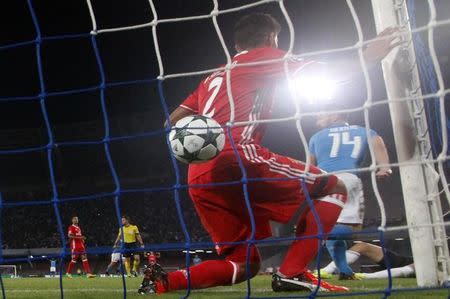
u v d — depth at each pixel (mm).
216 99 3930
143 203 33281
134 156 33500
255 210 3744
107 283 8555
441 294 3748
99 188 34375
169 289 3881
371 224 22734
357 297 3641
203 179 3719
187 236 3021
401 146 4305
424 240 4215
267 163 3650
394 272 6094
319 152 6109
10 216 34062
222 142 3521
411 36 4246
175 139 3504
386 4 4465
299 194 3740
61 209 33812
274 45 4207
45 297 4699
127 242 16172
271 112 3973
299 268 4145
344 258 5898
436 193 4246
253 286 5555
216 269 3789
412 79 4328
